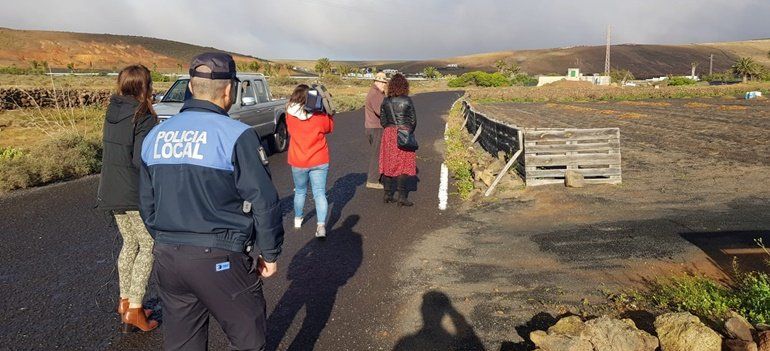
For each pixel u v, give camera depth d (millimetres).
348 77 104875
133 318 3898
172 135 2426
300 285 4840
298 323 4098
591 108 33156
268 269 2588
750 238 5562
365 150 13625
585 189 8266
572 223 6523
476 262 5352
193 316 2553
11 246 5988
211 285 2371
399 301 4465
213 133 2369
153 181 2436
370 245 5973
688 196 7625
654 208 7004
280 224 2461
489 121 11727
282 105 13633
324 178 6141
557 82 81750
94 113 22125
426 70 134625
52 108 23625
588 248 5570
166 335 2568
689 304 4012
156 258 2445
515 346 3684
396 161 7625
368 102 8672
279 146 13344
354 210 7566
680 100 41156
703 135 15812
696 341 3246
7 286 4848
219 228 2361
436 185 9258
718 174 9266
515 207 7500
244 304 2471
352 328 4008
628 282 4648
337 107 27578
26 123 19141
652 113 26656
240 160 2359
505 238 6090
